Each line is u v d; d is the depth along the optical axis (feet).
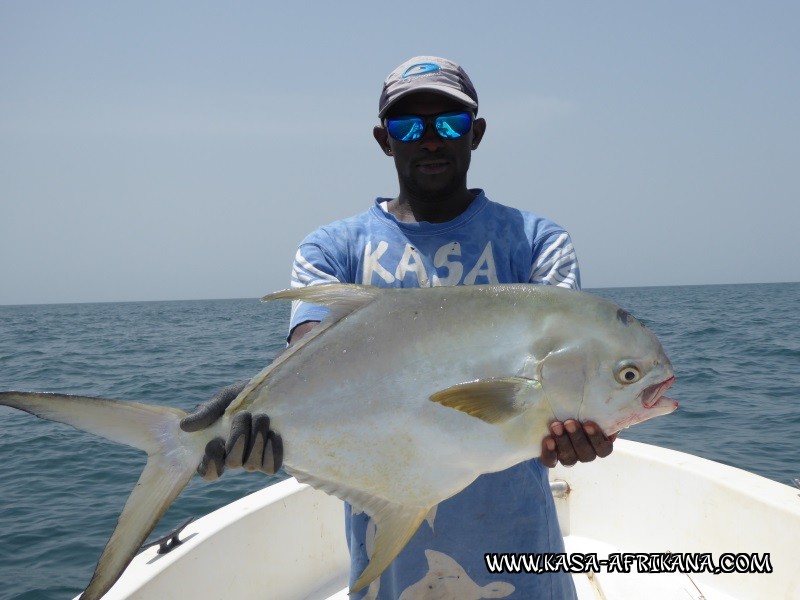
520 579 7.43
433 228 7.78
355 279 7.89
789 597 10.42
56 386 52.13
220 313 279.28
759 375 45.62
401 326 6.43
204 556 10.45
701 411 33.22
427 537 7.45
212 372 59.88
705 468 12.15
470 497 7.39
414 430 6.31
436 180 7.68
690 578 11.80
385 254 7.79
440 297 6.50
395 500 6.37
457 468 6.30
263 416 6.24
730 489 11.41
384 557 6.25
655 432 29.01
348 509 7.95
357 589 6.18
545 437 6.24
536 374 6.20
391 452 6.34
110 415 6.20
